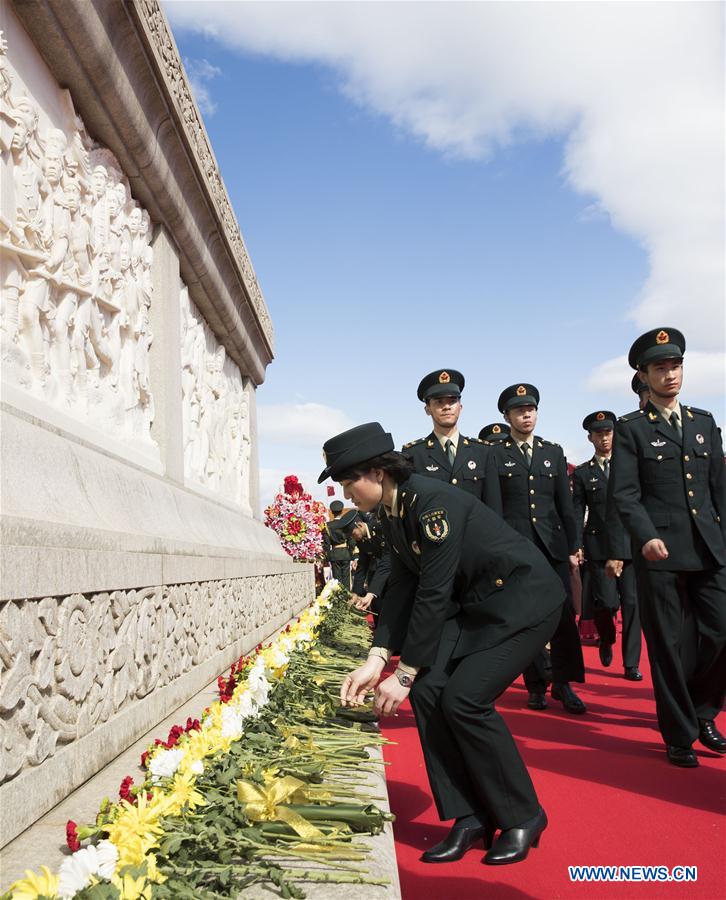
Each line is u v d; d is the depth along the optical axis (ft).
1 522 7.37
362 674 9.09
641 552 13.71
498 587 9.14
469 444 18.07
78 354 13.92
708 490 13.98
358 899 6.28
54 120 13.14
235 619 19.83
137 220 17.16
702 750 14.02
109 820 6.56
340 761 10.21
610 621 24.86
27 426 10.40
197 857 6.61
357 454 8.87
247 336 29.94
